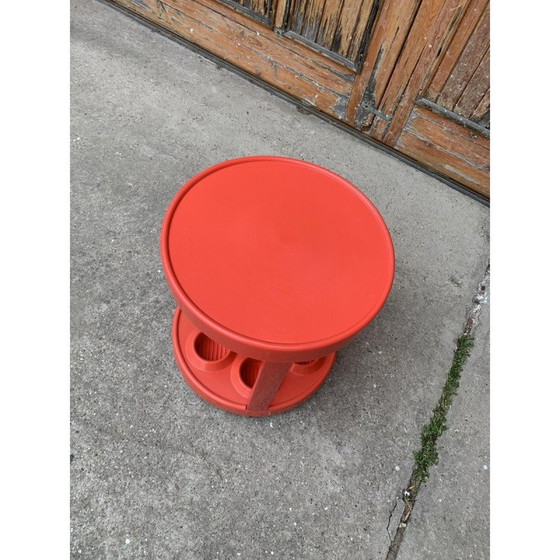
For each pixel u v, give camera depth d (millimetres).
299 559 1327
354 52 2000
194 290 1003
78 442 1409
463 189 2246
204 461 1436
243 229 1112
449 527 1425
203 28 2342
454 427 1604
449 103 1959
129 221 1854
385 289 1069
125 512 1329
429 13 1722
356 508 1421
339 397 1608
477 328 1836
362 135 2322
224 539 1329
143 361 1574
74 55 2303
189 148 2107
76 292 1665
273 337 964
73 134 2041
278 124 2289
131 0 2447
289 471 1455
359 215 1189
